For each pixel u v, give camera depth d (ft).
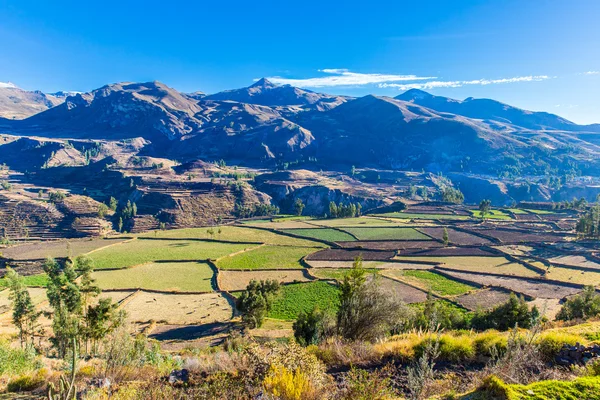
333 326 63.93
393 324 62.08
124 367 39.58
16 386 37.06
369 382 26.14
